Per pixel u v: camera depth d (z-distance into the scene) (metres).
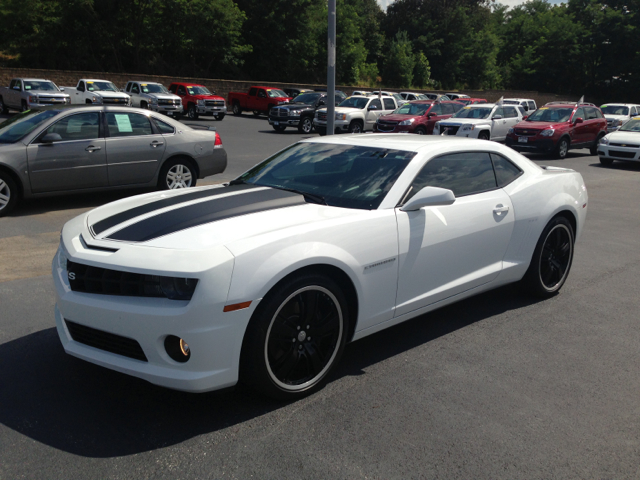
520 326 4.20
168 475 2.36
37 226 7.07
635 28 58.09
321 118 22.92
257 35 44.84
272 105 31.70
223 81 37.62
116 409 2.90
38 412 2.85
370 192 3.54
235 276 2.64
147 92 27.12
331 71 11.08
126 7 37.47
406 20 67.25
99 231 3.06
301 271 2.91
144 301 2.64
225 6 40.22
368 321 3.35
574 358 3.65
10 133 7.91
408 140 4.18
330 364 3.14
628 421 2.89
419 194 3.40
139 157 8.66
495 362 3.56
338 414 2.88
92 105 8.40
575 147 18.38
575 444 2.67
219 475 2.37
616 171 15.09
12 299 4.50
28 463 2.43
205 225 2.98
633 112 27.36
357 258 3.14
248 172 4.29
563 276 4.90
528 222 4.36
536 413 2.94
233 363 2.71
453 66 63.78
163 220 3.06
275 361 2.89
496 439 2.69
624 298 4.91
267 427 2.75
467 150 4.14
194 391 2.66
